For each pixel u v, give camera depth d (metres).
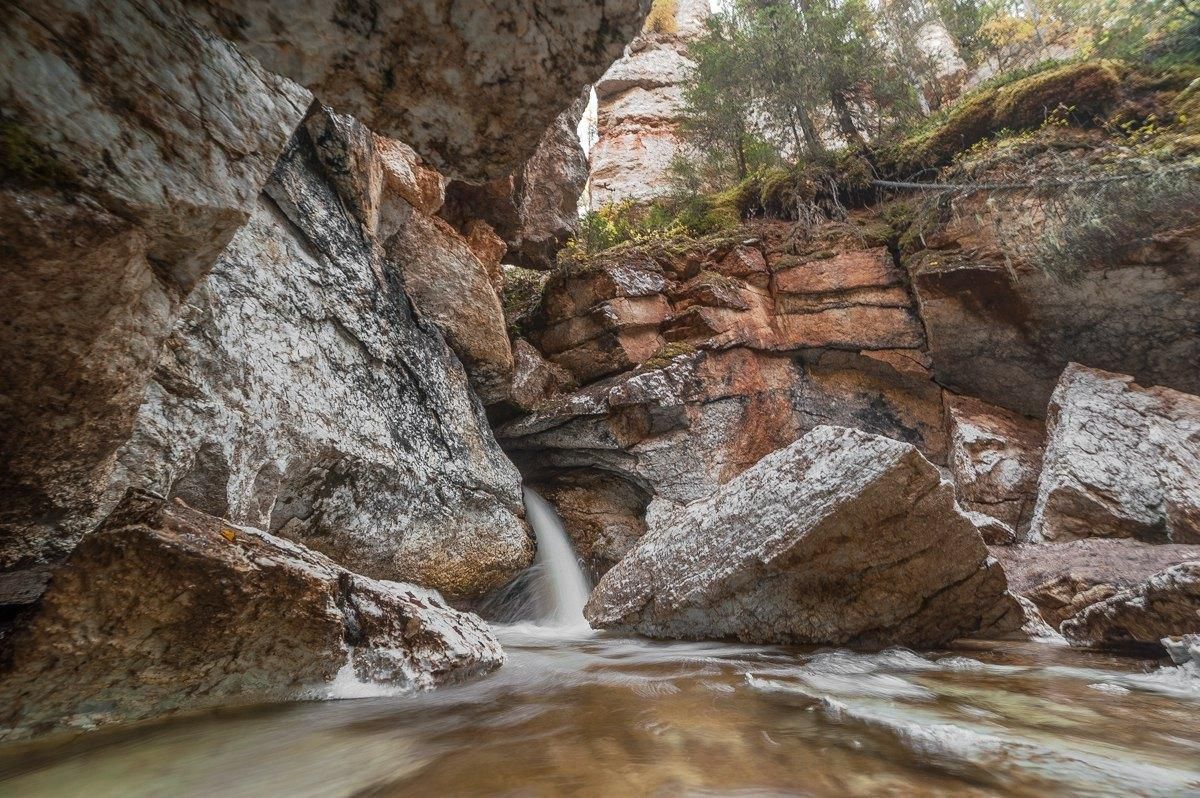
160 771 2.10
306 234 5.58
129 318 2.30
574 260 10.51
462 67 1.86
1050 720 2.56
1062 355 8.52
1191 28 8.54
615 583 5.55
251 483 4.43
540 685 3.41
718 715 2.66
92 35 1.75
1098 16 10.61
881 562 4.20
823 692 3.07
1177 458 6.69
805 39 11.23
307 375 5.19
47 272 1.90
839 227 10.46
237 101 2.24
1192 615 3.77
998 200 8.53
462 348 7.91
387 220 7.24
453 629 3.74
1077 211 7.58
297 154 5.68
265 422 4.59
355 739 2.42
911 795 1.75
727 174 13.66
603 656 4.41
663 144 18.88
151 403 3.69
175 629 2.61
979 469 8.14
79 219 1.84
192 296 4.09
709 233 11.41
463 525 6.86
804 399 9.61
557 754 2.17
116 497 3.42
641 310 9.86
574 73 1.92
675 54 20.58
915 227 9.52
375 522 5.79
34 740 2.34
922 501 4.14
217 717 2.65
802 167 11.12
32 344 2.09
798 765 2.00
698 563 4.84
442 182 7.97
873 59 11.62
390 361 6.37
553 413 9.07
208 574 2.63
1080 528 6.72
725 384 9.36
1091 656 4.06
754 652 4.29
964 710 2.72
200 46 2.07
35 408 2.29
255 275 4.83
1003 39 13.80
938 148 10.12
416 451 6.38
